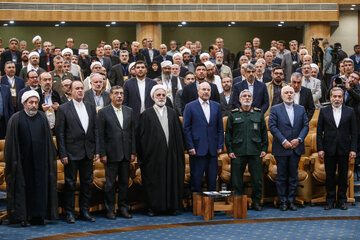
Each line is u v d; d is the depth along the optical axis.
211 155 8.11
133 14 17.64
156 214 8.00
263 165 8.59
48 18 17.36
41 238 6.50
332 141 8.25
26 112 7.29
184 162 8.09
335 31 18.84
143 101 8.88
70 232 6.82
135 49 13.02
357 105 9.48
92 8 17.52
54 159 7.38
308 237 6.57
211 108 8.18
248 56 13.13
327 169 8.34
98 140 7.64
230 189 8.61
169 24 18.17
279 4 17.72
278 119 8.26
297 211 8.13
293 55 12.95
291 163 8.15
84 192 7.57
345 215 7.84
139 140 8.02
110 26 18.64
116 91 7.77
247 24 18.25
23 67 11.45
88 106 7.64
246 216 7.63
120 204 7.83
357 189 9.27
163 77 9.88
